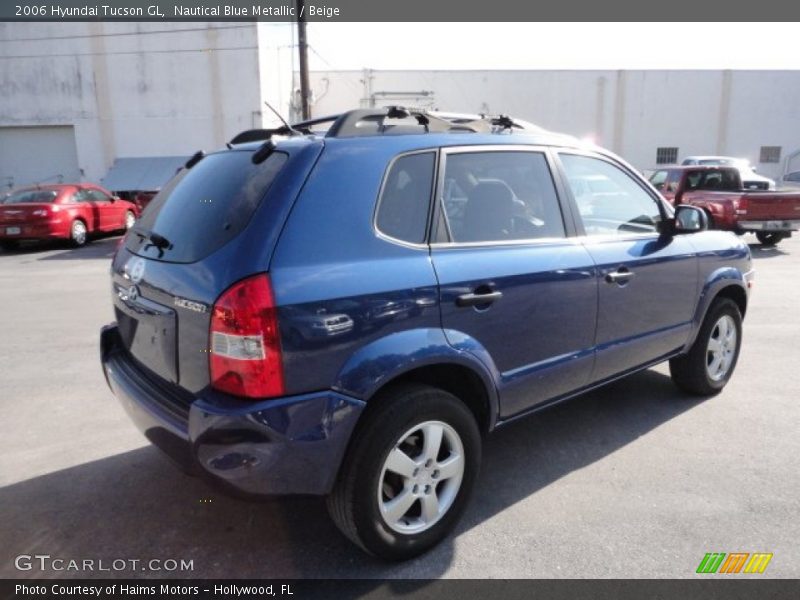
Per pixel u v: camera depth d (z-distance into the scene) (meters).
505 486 3.33
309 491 2.38
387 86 31.86
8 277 10.34
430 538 2.74
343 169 2.52
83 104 25.02
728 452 3.68
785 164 32.97
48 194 14.30
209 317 2.29
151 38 24.52
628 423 4.11
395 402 2.52
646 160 32.84
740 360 5.38
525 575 2.60
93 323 6.98
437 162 2.82
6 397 4.63
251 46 24.28
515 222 3.10
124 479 3.41
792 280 9.16
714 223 12.53
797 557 2.70
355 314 2.39
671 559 2.69
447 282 2.67
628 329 3.63
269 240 2.29
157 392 2.66
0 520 3.03
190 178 3.02
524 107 32.16
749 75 32.19
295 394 2.29
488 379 2.87
